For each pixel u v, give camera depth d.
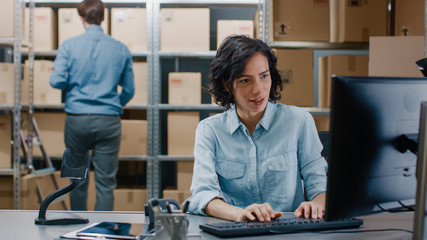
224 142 1.28
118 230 0.96
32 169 3.00
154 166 3.09
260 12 2.88
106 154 2.68
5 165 2.89
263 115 1.27
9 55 3.40
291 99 2.72
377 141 0.82
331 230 0.96
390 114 0.84
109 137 2.68
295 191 1.32
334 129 0.78
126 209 3.09
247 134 1.27
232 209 1.07
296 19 2.68
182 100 3.12
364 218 1.07
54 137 3.14
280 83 1.32
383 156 0.84
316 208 1.05
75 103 2.64
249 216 1.00
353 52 3.37
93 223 1.07
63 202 3.05
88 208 3.09
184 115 3.11
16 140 2.83
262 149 1.28
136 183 3.50
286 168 1.27
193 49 3.10
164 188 3.54
